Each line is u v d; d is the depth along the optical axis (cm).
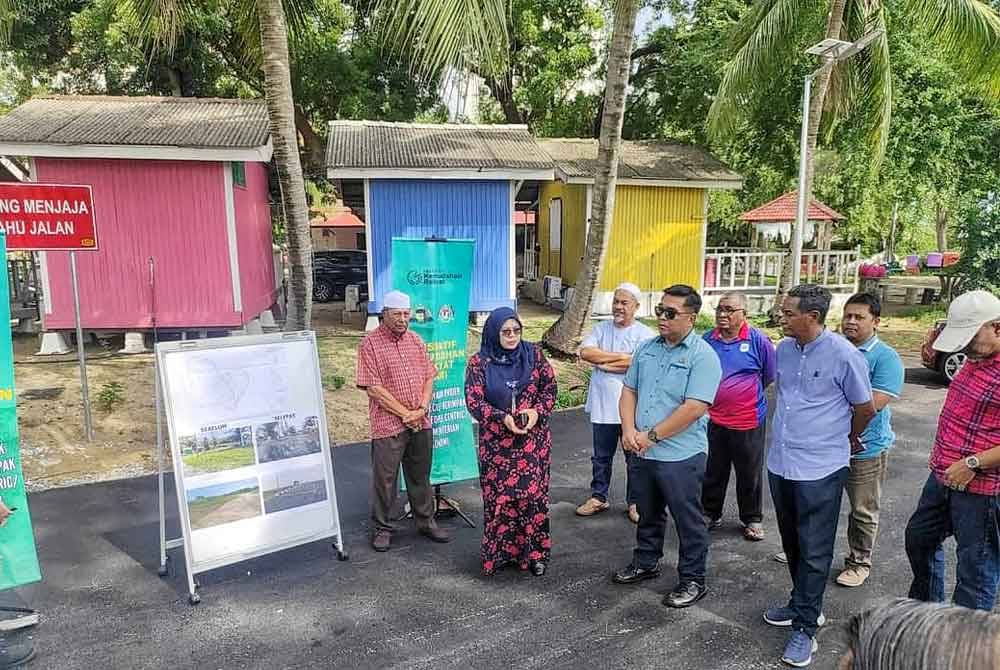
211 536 417
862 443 405
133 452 667
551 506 557
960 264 1659
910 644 126
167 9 802
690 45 1783
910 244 4428
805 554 352
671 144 1714
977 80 1246
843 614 396
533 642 369
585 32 1959
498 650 361
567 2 1898
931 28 1211
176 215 1080
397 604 408
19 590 421
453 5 529
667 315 387
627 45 959
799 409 358
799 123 1579
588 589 425
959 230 1667
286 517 444
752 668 347
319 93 1773
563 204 1739
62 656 357
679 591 406
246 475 432
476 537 502
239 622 389
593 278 1049
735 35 1384
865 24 1286
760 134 1697
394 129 1407
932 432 764
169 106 1224
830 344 353
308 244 712
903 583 430
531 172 1241
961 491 323
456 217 1284
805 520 354
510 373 429
